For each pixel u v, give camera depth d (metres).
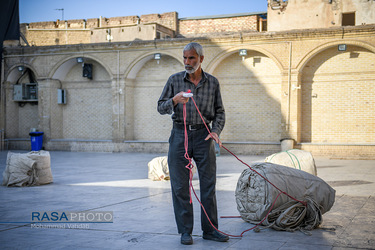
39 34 28.81
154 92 20.97
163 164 10.30
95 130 22.03
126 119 20.78
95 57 20.91
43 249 4.10
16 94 22.80
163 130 20.89
